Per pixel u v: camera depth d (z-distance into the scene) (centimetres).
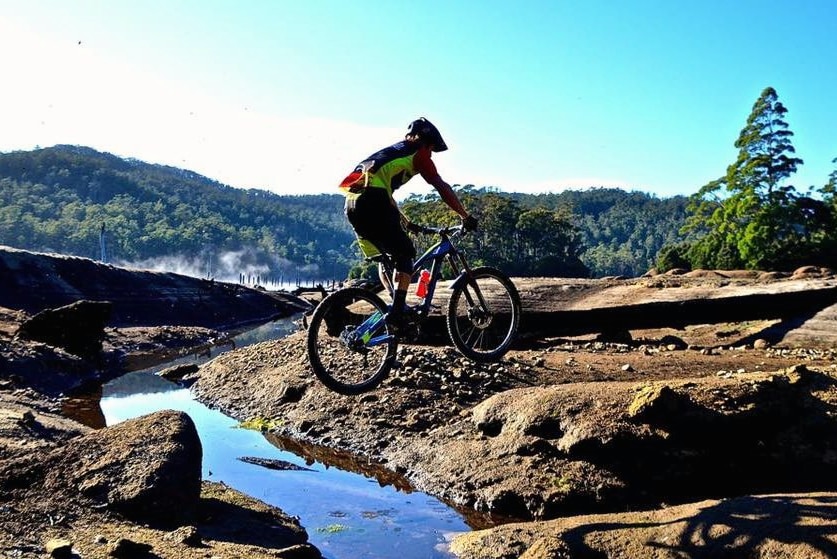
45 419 817
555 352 1119
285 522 570
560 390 730
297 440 862
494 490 635
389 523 598
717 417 642
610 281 1435
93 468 524
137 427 574
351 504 646
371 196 525
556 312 1238
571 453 653
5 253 2461
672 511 523
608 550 485
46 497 493
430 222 8281
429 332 1162
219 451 823
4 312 1947
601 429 646
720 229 5128
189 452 553
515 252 9188
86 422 992
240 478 719
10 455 598
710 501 532
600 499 610
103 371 1500
